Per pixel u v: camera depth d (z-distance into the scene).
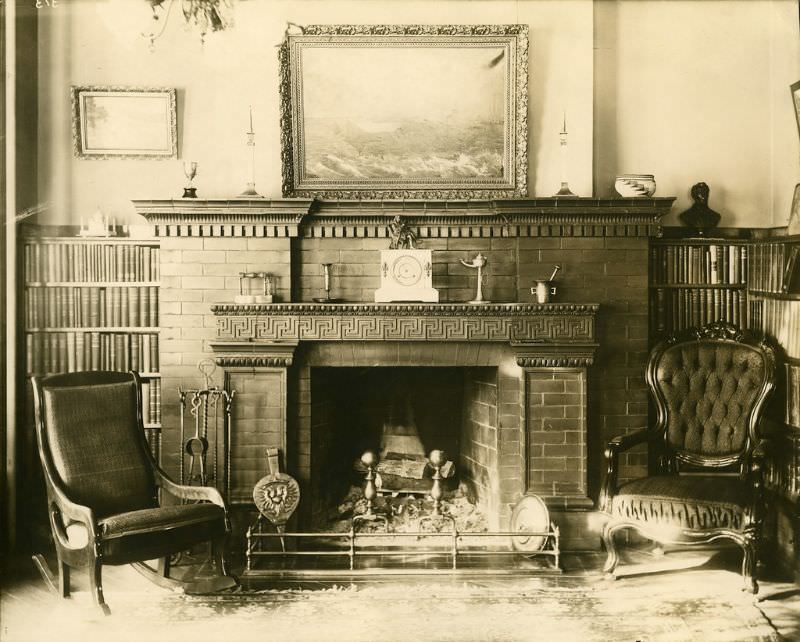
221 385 4.40
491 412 4.59
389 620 3.47
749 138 4.69
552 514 4.38
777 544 4.18
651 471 4.60
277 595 3.77
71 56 4.53
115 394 3.96
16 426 4.41
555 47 4.51
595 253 4.43
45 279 4.50
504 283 4.51
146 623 3.46
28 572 4.11
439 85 4.43
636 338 4.45
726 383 4.26
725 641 3.26
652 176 4.38
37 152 4.55
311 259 4.50
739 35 4.66
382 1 4.46
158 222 4.35
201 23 4.50
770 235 4.67
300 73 4.42
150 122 4.54
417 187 4.50
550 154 4.54
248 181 4.52
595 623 3.44
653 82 4.68
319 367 4.52
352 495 4.88
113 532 3.42
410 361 4.43
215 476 4.29
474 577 3.99
